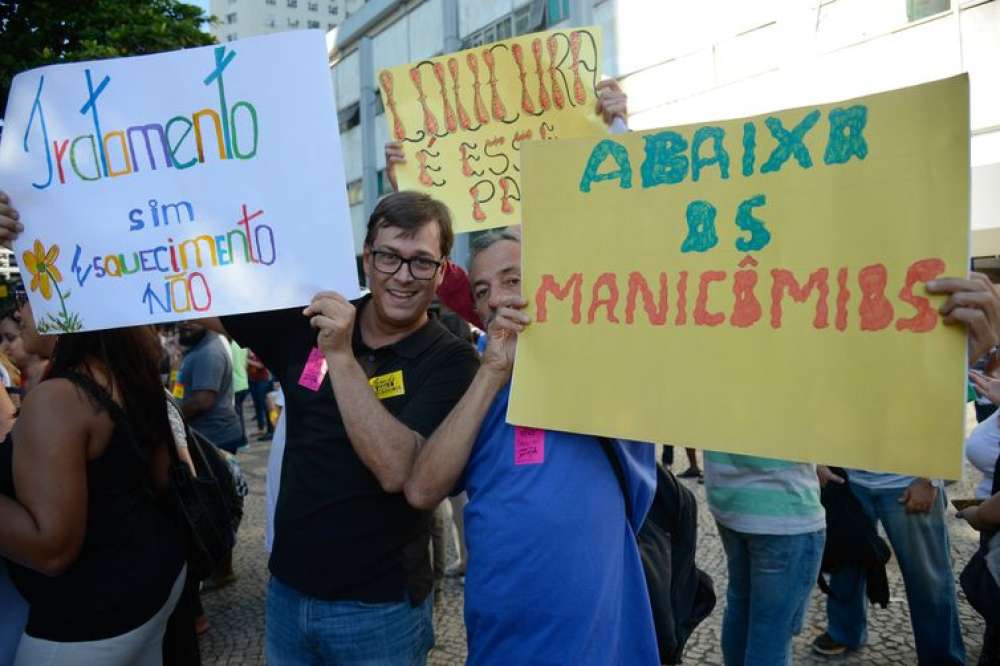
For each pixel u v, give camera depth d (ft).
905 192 3.67
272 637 5.61
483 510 4.70
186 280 5.22
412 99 7.83
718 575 11.94
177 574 5.58
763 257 4.05
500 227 7.57
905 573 8.33
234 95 5.10
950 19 26.04
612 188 4.46
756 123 4.07
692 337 4.24
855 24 28.66
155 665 5.71
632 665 4.68
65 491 4.81
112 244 5.27
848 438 3.80
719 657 9.33
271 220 5.11
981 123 25.86
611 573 4.55
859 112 3.78
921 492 7.98
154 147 5.21
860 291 3.79
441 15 51.80
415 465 4.83
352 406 4.90
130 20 32.94
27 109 5.31
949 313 3.56
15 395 10.34
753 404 4.06
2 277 29.60
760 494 6.62
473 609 4.63
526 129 7.53
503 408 4.82
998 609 5.96
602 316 4.48
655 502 5.65
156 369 5.72
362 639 5.23
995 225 25.21
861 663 9.03
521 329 4.63
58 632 5.02
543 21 42.75
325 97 5.03
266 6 246.47
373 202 59.36
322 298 4.96
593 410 4.45
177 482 5.82
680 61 35.24
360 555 5.25
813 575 6.75
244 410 38.88
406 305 5.40
